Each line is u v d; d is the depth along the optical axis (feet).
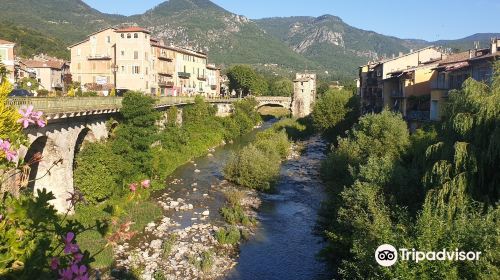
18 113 23.25
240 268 90.38
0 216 20.25
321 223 107.86
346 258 80.89
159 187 144.77
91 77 302.66
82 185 111.75
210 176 168.25
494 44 143.23
